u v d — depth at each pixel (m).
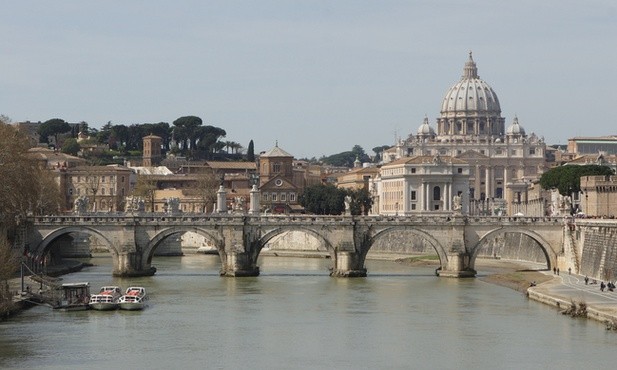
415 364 191.88
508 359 194.12
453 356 197.62
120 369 186.88
